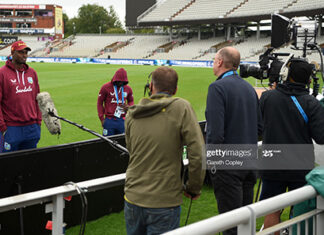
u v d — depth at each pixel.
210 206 3.97
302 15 37.31
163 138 1.99
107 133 5.34
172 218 2.02
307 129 2.65
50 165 3.04
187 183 2.08
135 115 2.06
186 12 49.00
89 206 3.47
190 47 48.31
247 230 1.59
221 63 2.59
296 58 2.74
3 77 3.93
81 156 3.27
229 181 2.48
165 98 2.05
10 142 4.05
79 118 10.38
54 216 2.26
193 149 1.96
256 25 46.25
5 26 71.31
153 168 2.02
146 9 52.94
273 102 2.69
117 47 54.16
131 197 2.05
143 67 37.41
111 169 3.54
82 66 39.00
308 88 2.79
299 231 1.92
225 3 46.56
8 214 2.86
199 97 14.74
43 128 8.98
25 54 3.99
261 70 2.96
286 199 1.74
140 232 2.12
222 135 2.39
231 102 2.45
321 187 1.88
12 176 2.81
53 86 18.92
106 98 5.29
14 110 4.04
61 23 72.56
